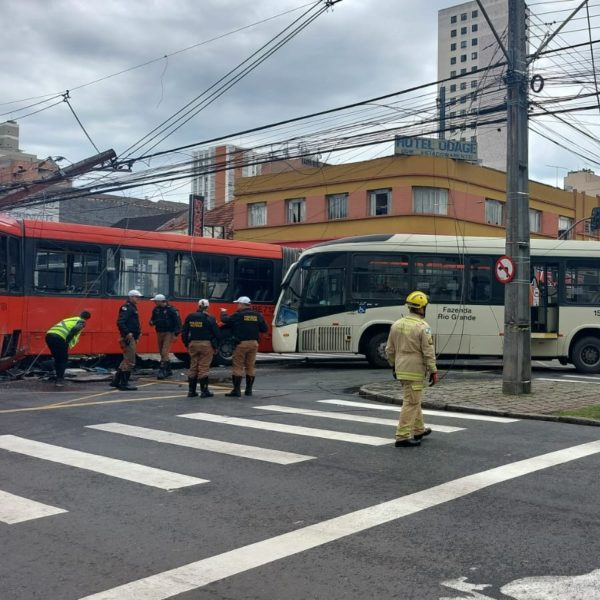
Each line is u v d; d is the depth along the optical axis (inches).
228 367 753.0
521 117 517.3
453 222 1267.2
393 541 199.0
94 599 161.0
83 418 406.9
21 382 584.7
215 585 168.9
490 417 422.9
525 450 320.8
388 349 340.8
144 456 308.3
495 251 711.1
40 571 177.9
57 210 1715.1
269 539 201.0
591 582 169.9
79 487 257.8
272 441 341.1
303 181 1416.1
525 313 509.0
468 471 280.1
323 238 1374.3
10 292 603.8
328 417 412.8
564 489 252.8
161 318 625.0
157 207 2247.8
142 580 171.9
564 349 701.3
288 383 594.9
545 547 193.8
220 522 216.8
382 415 421.7
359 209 1321.4
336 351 714.2
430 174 1255.5
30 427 378.0
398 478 269.3
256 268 780.6
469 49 4237.2
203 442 338.3
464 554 188.5
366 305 712.4
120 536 204.2
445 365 779.4
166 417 411.2
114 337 673.6
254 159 888.9
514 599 160.4
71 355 657.6
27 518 221.3
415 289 711.7
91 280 665.6
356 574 175.2
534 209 1514.5
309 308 721.6
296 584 169.2
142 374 656.4
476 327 705.0
